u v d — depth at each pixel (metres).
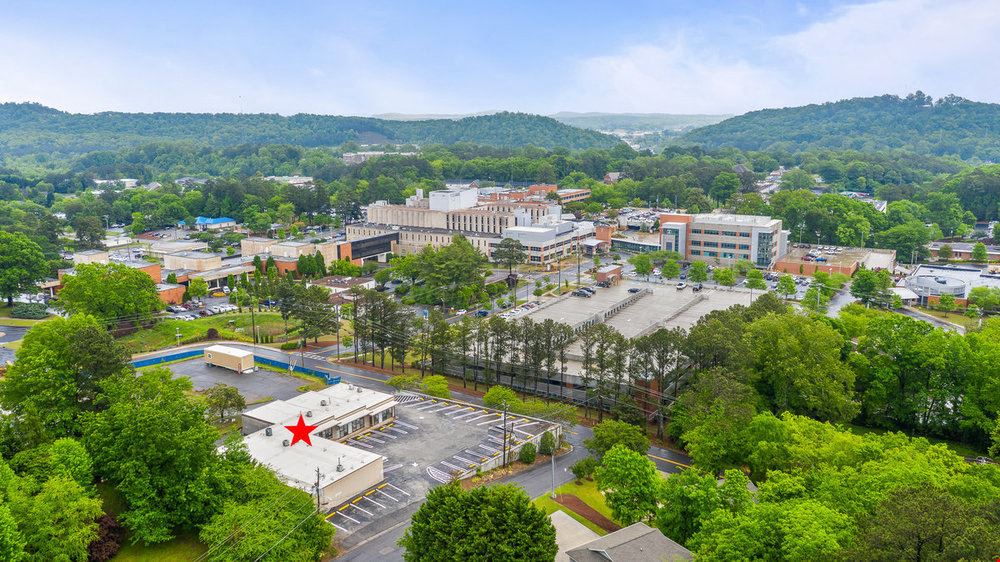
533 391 127.81
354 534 78.50
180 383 94.81
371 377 136.00
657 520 75.69
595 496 88.88
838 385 102.25
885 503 56.28
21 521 62.09
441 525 64.50
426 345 135.50
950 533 48.59
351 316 167.75
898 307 188.00
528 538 62.44
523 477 94.06
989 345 106.25
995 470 70.81
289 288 151.88
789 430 86.19
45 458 70.75
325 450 92.06
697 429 91.88
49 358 85.81
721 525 65.44
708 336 108.62
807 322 111.00
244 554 64.75
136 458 72.56
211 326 165.62
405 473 92.69
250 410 110.75
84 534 65.38
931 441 108.62
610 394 113.06
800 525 58.69
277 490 74.25
